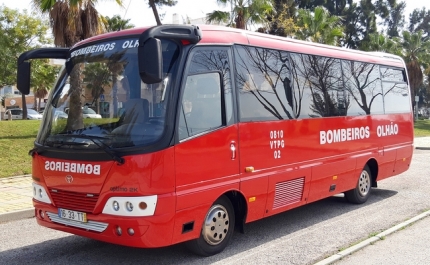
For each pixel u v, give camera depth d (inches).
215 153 246.2
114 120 229.5
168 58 232.5
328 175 343.0
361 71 398.6
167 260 251.9
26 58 262.8
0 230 318.3
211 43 253.4
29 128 810.8
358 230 311.6
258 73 285.4
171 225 222.2
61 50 271.7
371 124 402.0
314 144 328.2
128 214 214.4
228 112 257.4
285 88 306.8
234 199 273.7
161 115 223.3
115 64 240.1
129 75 233.8
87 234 229.0
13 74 1083.3
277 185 291.3
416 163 701.3
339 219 345.7
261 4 898.1
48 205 244.8
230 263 245.8
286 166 299.7
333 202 407.8
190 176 231.3
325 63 353.1
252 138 271.7
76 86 249.1
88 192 225.3
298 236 299.6
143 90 229.1
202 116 241.4
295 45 326.6
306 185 319.0
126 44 242.7
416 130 1595.7
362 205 394.9
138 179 213.5
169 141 221.5
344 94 370.3
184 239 232.4
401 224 318.0
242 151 264.2
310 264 243.1
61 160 235.9
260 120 279.3
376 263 242.7
